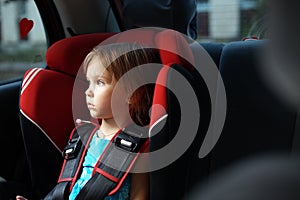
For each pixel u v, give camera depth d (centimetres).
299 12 25
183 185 114
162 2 150
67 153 127
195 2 155
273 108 107
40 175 143
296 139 103
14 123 164
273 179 28
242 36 155
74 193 118
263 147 107
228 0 154
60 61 148
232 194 28
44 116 140
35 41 188
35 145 140
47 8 184
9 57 184
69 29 190
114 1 187
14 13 179
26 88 140
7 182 145
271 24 27
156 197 110
